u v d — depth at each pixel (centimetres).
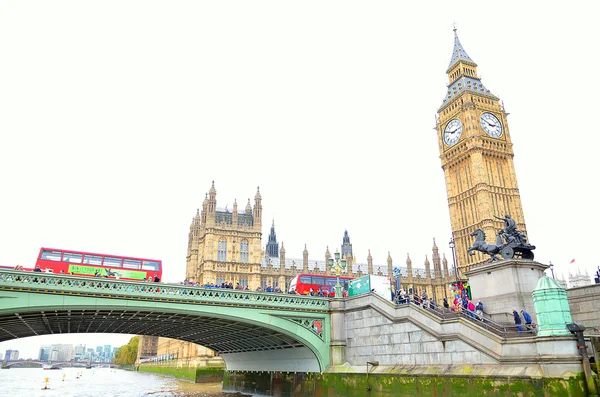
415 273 13088
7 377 13775
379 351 3481
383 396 3209
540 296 2481
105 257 3969
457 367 2794
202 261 9562
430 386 2878
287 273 10212
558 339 2322
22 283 2864
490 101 11206
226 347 5622
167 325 4281
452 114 11231
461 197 10731
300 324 3797
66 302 2981
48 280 2956
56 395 6381
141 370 17225
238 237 9681
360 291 3872
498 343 2605
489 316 3253
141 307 3222
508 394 2420
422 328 3105
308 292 4700
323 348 3850
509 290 3266
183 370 9231
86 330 4838
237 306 3584
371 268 11400
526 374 2367
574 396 2167
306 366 4147
